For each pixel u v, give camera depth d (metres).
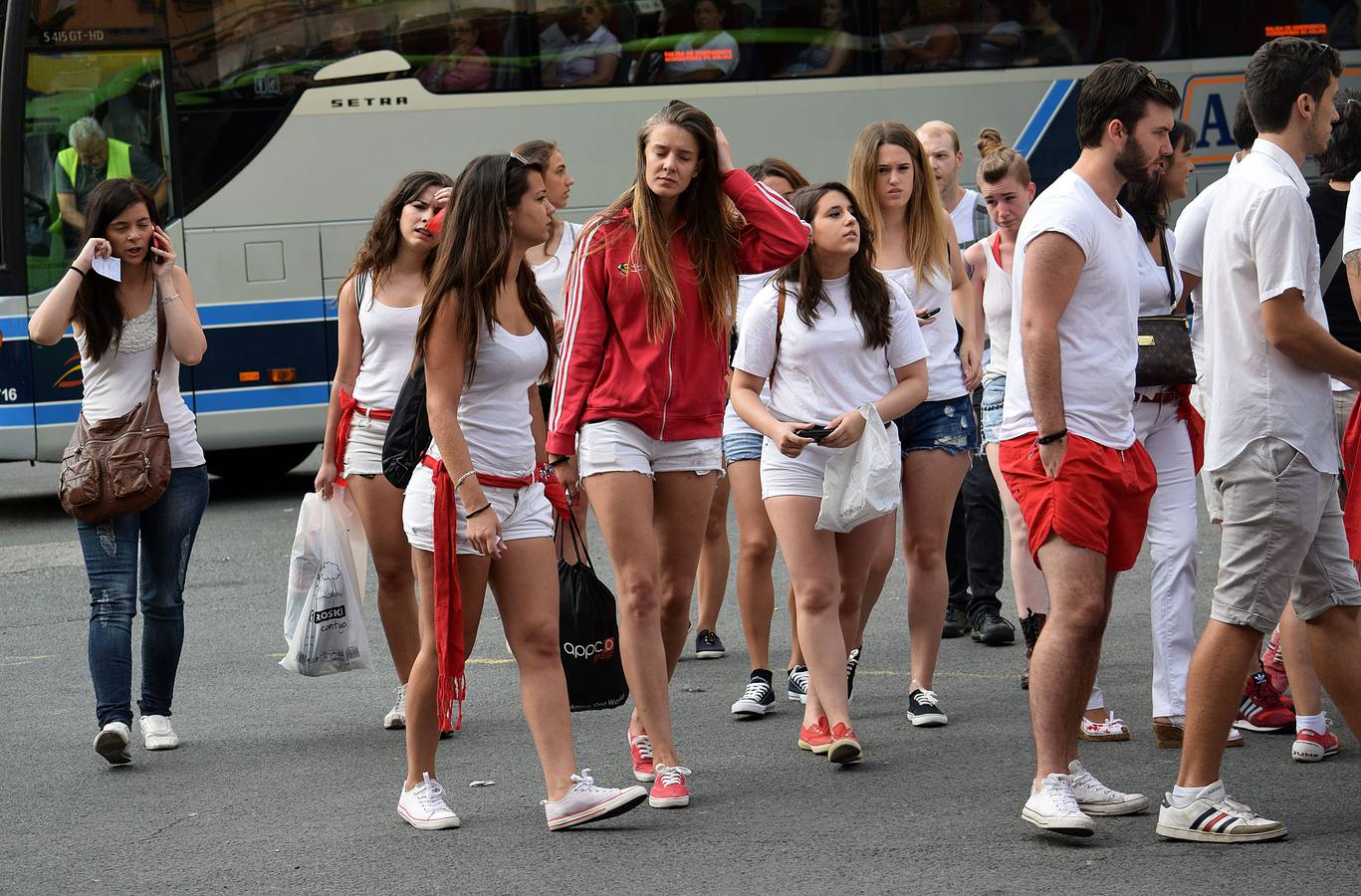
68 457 12.62
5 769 12.59
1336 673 10.02
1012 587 18.81
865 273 11.75
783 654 15.84
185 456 12.98
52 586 20.78
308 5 26.19
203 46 25.92
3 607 19.55
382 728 13.54
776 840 10.12
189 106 25.91
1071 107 27.89
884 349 11.84
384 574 13.27
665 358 10.93
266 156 26.16
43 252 25.47
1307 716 11.43
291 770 12.31
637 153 10.97
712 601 15.66
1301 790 10.70
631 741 11.78
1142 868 9.30
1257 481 9.53
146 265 12.80
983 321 14.90
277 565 21.62
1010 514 13.73
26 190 25.45
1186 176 12.26
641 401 10.92
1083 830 9.65
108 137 25.69
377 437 13.03
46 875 10.10
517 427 10.31
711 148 10.95
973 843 9.89
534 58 26.62
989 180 13.95
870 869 9.50
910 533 13.00
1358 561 10.42
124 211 12.50
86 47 25.56
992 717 13.09
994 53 27.62
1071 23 27.80
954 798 10.86
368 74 26.30
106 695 12.59
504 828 10.62
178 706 14.52
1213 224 9.90
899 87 27.38
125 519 12.72
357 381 13.26
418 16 26.41
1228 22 28.23
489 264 9.97
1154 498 12.04
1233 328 9.70
